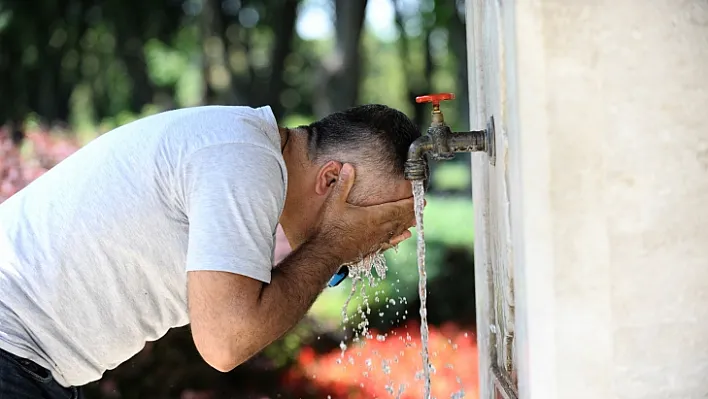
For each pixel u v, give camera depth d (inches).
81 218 64.6
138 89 499.8
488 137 64.4
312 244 67.7
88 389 139.0
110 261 64.7
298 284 64.4
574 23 49.9
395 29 504.1
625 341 51.5
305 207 70.2
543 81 49.9
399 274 232.8
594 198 50.5
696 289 51.8
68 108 485.7
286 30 398.9
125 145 65.9
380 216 68.8
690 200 51.4
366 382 148.9
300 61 594.2
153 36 454.3
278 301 62.2
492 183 67.7
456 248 256.2
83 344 66.6
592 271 50.8
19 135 196.4
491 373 71.4
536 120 49.9
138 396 143.0
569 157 50.3
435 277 237.0
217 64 414.3
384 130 69.1
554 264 50.5
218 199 60.9
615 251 51.1
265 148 64.0
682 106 51.0
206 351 61.2
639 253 51.3
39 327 65.1
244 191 61.1
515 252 52.5
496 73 59.6
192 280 60.3
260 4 446.9
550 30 49.8
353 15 297.0
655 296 51.5
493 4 60.3
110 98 522.6
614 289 51.2
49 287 64.7
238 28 452.4
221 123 65.1
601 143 50.5
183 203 63.7
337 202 68.4
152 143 65.1
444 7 371.9
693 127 51.1
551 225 50.3
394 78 773.3
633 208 51.0
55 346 65.9
